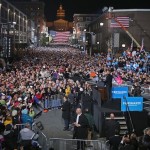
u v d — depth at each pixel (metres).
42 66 48.09
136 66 47.56
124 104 20.69
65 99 22.84
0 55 62.34
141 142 13.59
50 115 26.86
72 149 17.16
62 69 43.22
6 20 97.06
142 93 34.25
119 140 14.92
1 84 27.44
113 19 76.50
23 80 30.66
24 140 14.53
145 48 83.69
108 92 25.06
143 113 20.62
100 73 41.53
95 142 17.16
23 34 142.12
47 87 29.41
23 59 64.75
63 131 21.88
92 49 100.94
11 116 17.39
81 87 28.84
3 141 13.76
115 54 76.81
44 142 16.95
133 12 83.31
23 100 21.80
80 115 17.19
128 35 82.94
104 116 20.66
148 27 83.62
